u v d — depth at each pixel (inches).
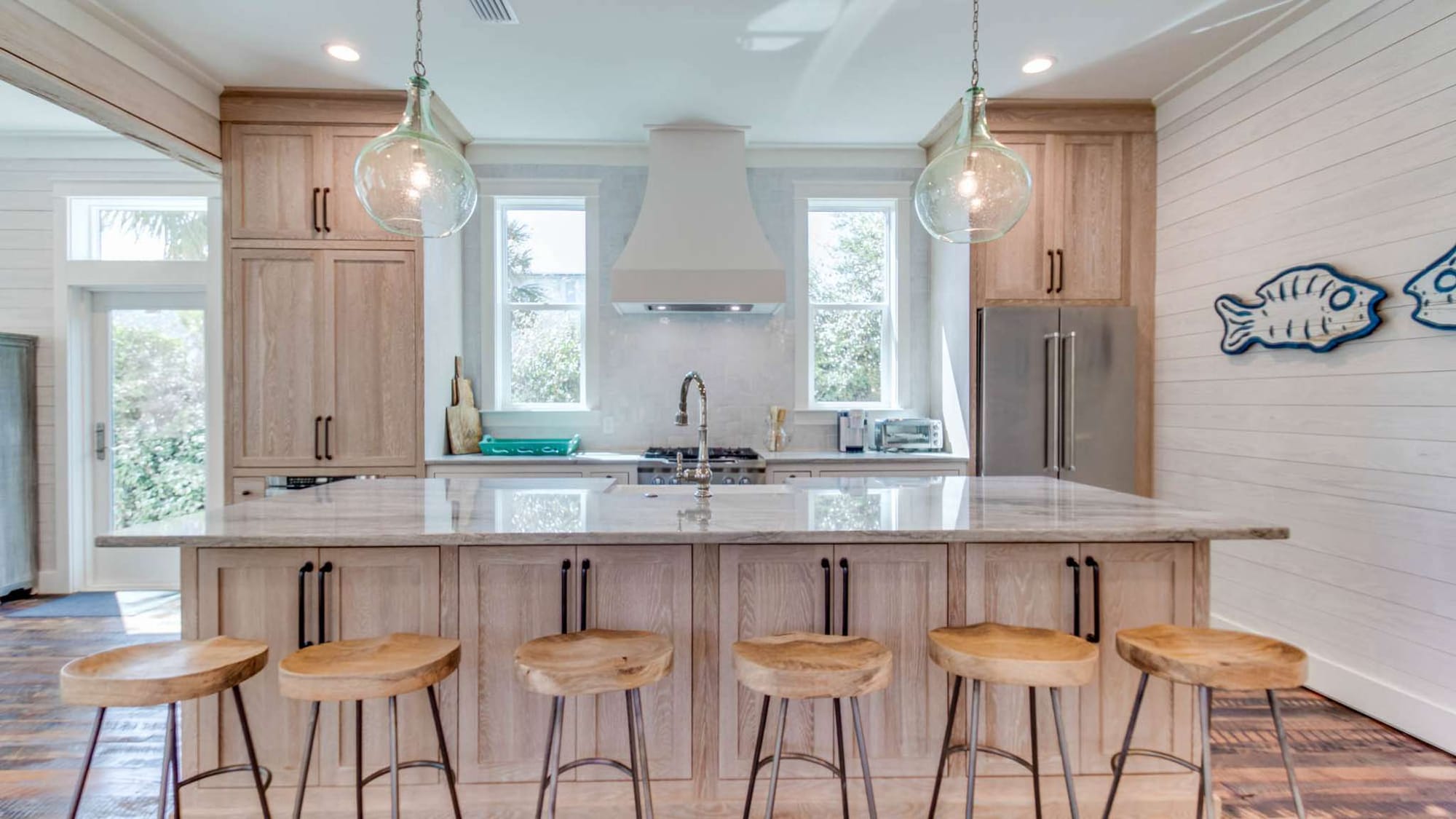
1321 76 104.5
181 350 162.9
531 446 152.8
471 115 148.2
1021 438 141.0
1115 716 74.7
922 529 66.6
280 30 112.1
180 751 74.8
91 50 106.7
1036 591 73.6
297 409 138.5
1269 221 114.4
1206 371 129.1
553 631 71.8
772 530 65.9
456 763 72.1
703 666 72.8
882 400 175.2
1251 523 68.7
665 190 149.7
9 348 150.3
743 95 138.0
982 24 111.3
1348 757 88.6
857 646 62.9
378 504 82.7
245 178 136.5
